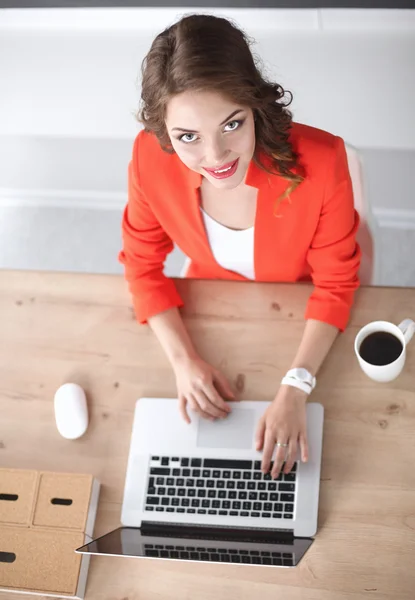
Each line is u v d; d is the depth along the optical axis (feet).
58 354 5.46
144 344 5.42
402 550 4.53
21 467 5.14
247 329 5.32
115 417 5.20
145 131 4.79
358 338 4.93
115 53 8.68
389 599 4.43
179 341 5.27
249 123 4.14
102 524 4.89
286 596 4.51
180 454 4.96
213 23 3.87
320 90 8.36
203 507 4.78
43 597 4.70
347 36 8.25
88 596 4.68
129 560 4.74
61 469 5.09
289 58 8.37
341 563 4.54
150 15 8.49
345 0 8.00
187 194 5.12
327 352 5.14
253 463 4.84
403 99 8.25
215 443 4.96
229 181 4.51
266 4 8.19
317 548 4.59
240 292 5.45
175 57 3.83
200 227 5.36
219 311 5.41
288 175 4.74
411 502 4.65
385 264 8.75
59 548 4.71
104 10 8.56
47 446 5.18
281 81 8.39
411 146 8.27
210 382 5.10
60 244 9.45
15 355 5.50
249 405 5.07
